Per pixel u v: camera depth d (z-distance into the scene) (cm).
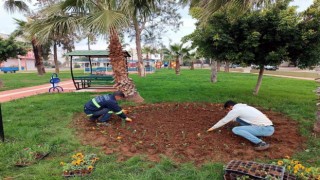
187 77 1953
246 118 421
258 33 714
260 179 278
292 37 738
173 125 518
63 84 1602
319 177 290
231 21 739
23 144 430
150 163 358
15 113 667
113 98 546
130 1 701
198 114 611
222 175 322
